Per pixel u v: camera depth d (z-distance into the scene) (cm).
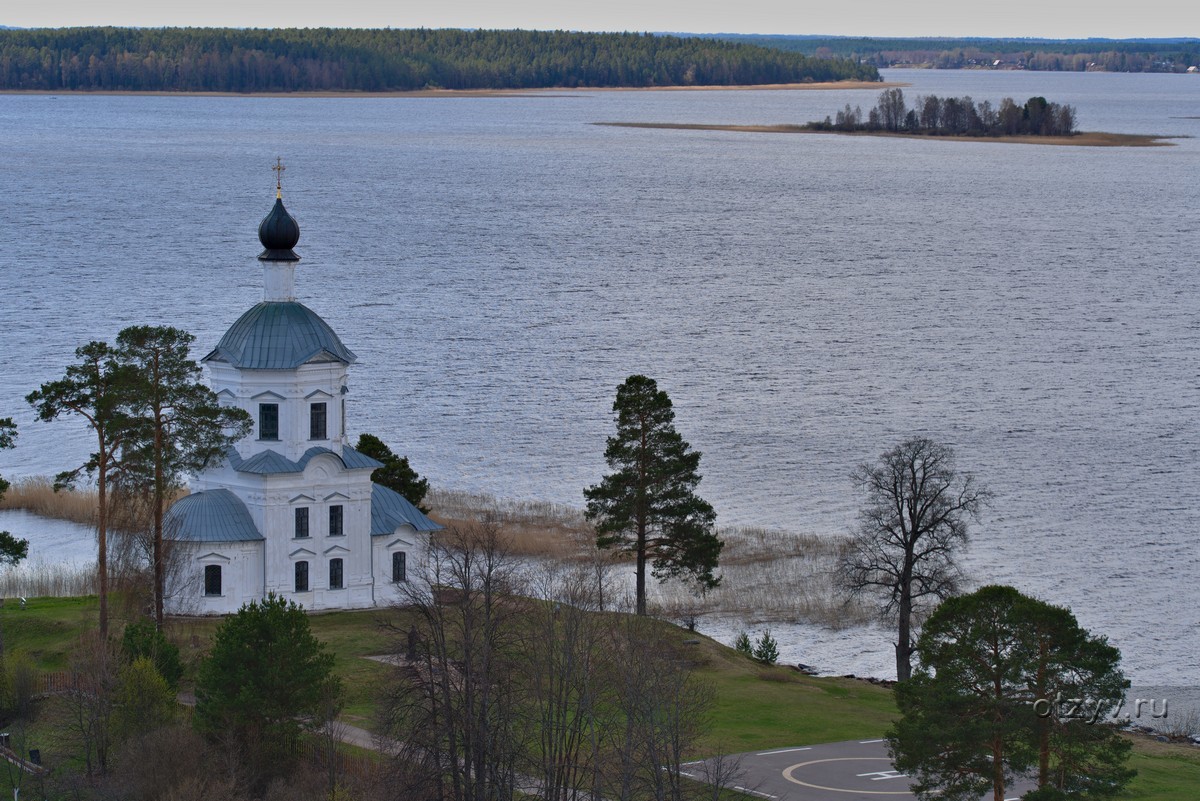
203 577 18325
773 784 13762
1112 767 12438
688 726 12788
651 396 19625
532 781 13638
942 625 12575
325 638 17712
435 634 13200
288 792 13188
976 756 12281
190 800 12738
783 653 19725
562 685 12988
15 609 18900
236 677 14038
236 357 18462
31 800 13575
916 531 18950
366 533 19138
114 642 15838
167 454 16962
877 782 13862
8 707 15525
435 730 12488
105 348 16875
